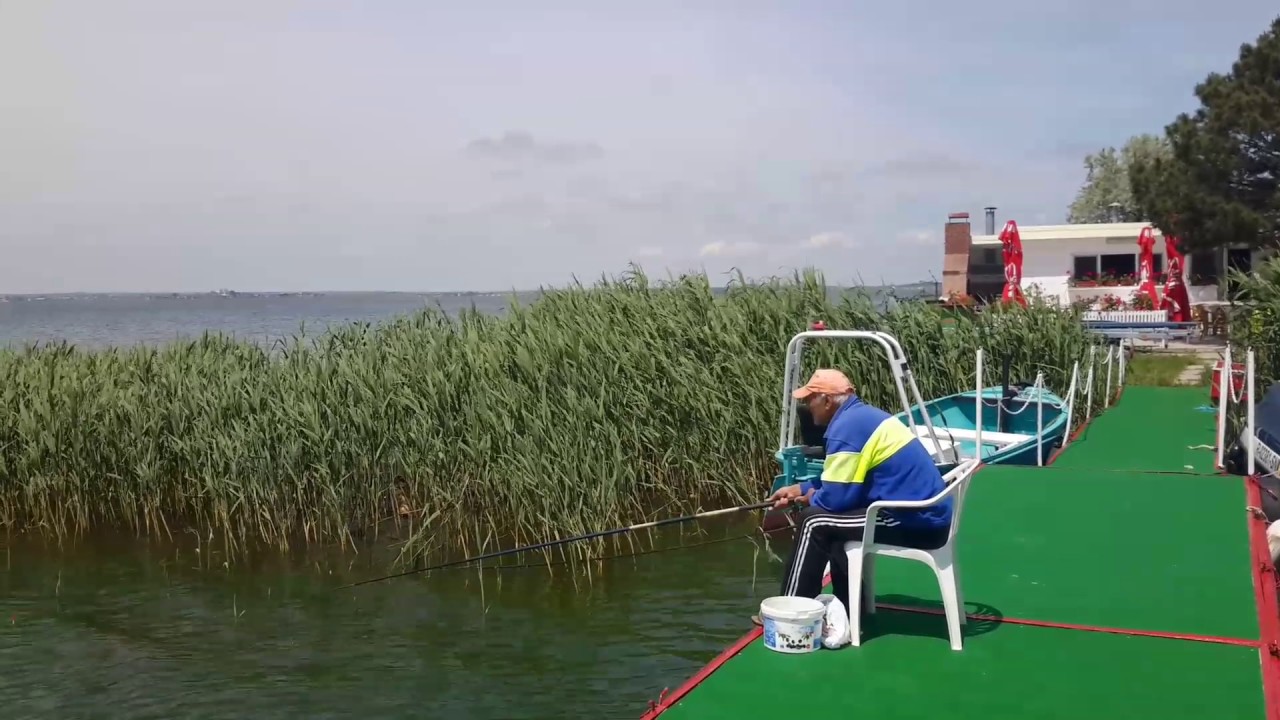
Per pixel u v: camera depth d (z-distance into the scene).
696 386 11.28
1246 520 7.79
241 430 10.74
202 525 11.63
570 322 12.02
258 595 9.09
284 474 10.59
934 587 6.06
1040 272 29.22
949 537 5.03
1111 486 9.15
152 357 13.29
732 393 11.52
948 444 10.64
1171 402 15.45
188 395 11.65
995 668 4.82
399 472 10.93
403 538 10.76
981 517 8.08
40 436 11.57
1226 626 5.40
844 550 5.25
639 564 9.63
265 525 10.91
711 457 11.26
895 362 6.64
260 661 7.54
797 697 4.49
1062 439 11.81
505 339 11.48
